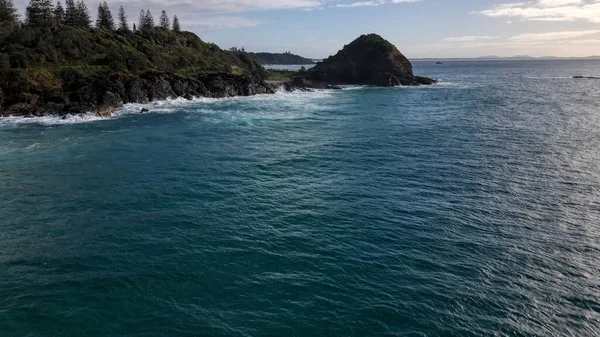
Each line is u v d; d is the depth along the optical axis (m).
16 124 49.88
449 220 22.41
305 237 20.27
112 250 18.86
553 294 15.79
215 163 33.28
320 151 37.88
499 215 23.06
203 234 20.50
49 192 26.41
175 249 18.94
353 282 16.41
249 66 119.69
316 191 27.02
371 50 129.25
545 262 18.06
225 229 21.09
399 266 17.64
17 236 20.27
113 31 93.44
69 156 35.22
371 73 125.69
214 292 15.70
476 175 30.39
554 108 68.75
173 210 23.53
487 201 25.19
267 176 30.08
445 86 122.69
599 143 40.66
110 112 57.72
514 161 34.12
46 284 16.12
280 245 19.41
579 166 32.50
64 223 21.78
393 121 55.38
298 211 23.61
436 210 23.78
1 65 60.12
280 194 26.34
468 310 14.78
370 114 62.31
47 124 50.19
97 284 16.14
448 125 52.06
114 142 40.56
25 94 57.84
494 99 84.44
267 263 17.77
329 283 16.31
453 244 19.67
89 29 86.88
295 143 41.19
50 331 13.52
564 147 39.00
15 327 13.67
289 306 14.90
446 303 15.13
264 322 14.03
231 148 38.66
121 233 20.61
